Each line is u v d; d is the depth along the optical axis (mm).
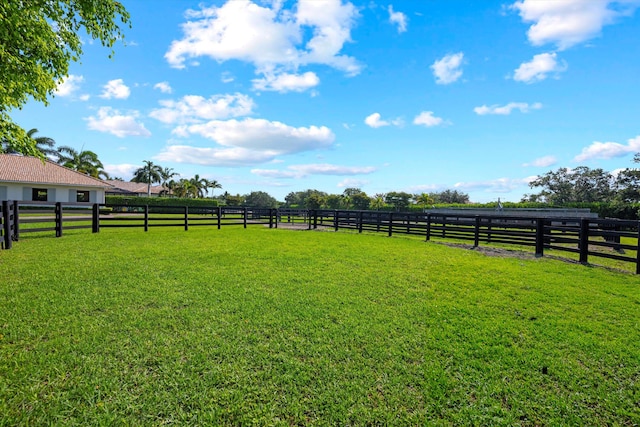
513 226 9523
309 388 2480
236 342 3133
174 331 3330
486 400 2391
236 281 5219
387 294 4750
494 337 3369
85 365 2664
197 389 2424
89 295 4301
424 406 2324
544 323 3742
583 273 6281
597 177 37406
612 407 2338
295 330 3436
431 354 3012
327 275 5770
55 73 6168
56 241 8906
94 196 30922
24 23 4965
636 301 4551
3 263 6012
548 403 2375
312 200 50188
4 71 5113
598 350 3121
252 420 2141
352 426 2127
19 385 2381
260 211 19297
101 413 2150
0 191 25703
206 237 10953
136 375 2561
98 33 6211
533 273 6211
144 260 6566
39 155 6516
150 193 55594
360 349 3078
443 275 5957
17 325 3344
